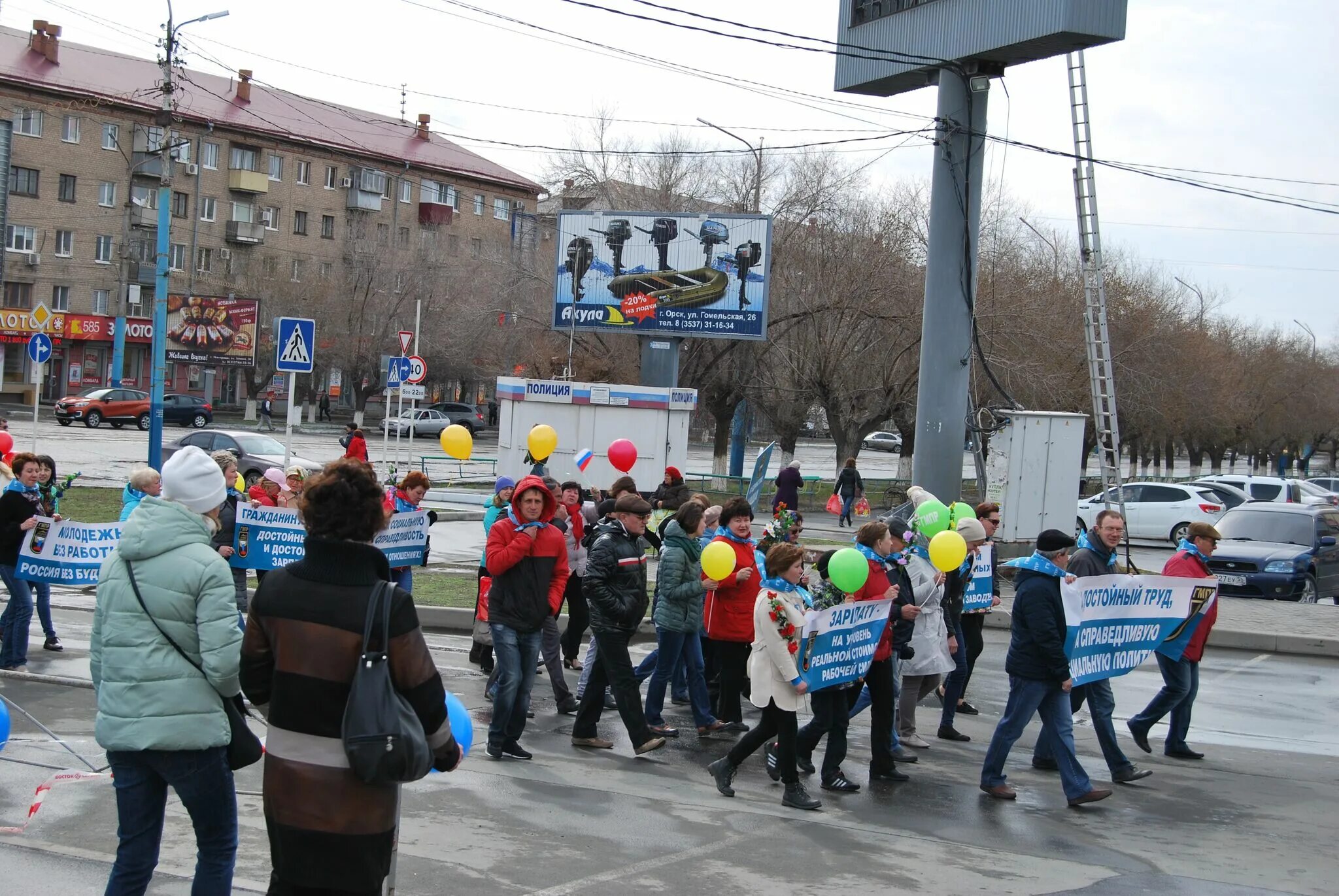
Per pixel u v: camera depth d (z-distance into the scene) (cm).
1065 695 773
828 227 3744
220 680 423
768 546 944
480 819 664
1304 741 1017
